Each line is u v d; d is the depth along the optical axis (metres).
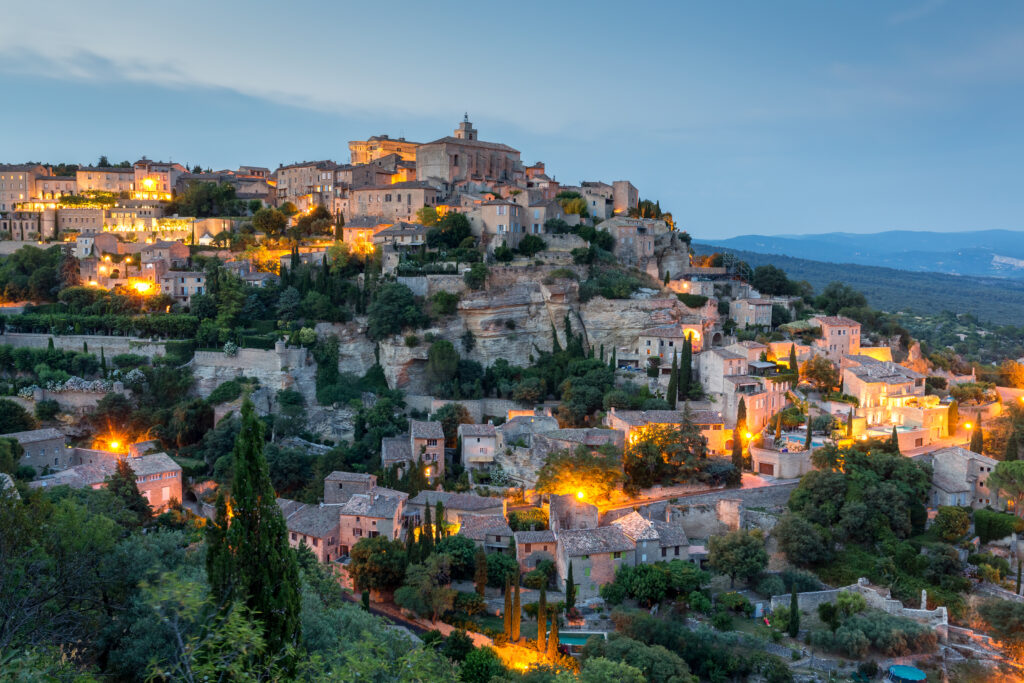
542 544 115.00
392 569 108.81
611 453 132.75
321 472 143.50
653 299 186.00
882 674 92.81
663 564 111.25
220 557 48.44
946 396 173.50
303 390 172.75
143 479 128.12
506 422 154.00
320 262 199.88
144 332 183.50
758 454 141.75
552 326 187.75
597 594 108.62
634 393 166.88
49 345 179.00
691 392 160.62
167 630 58.38
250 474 49.72
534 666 84.69
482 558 108.50
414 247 198.75
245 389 167.25
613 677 78.50
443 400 167.50
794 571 113.06
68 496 97.00
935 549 114.44
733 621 103.62
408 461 144.50
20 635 51.94
